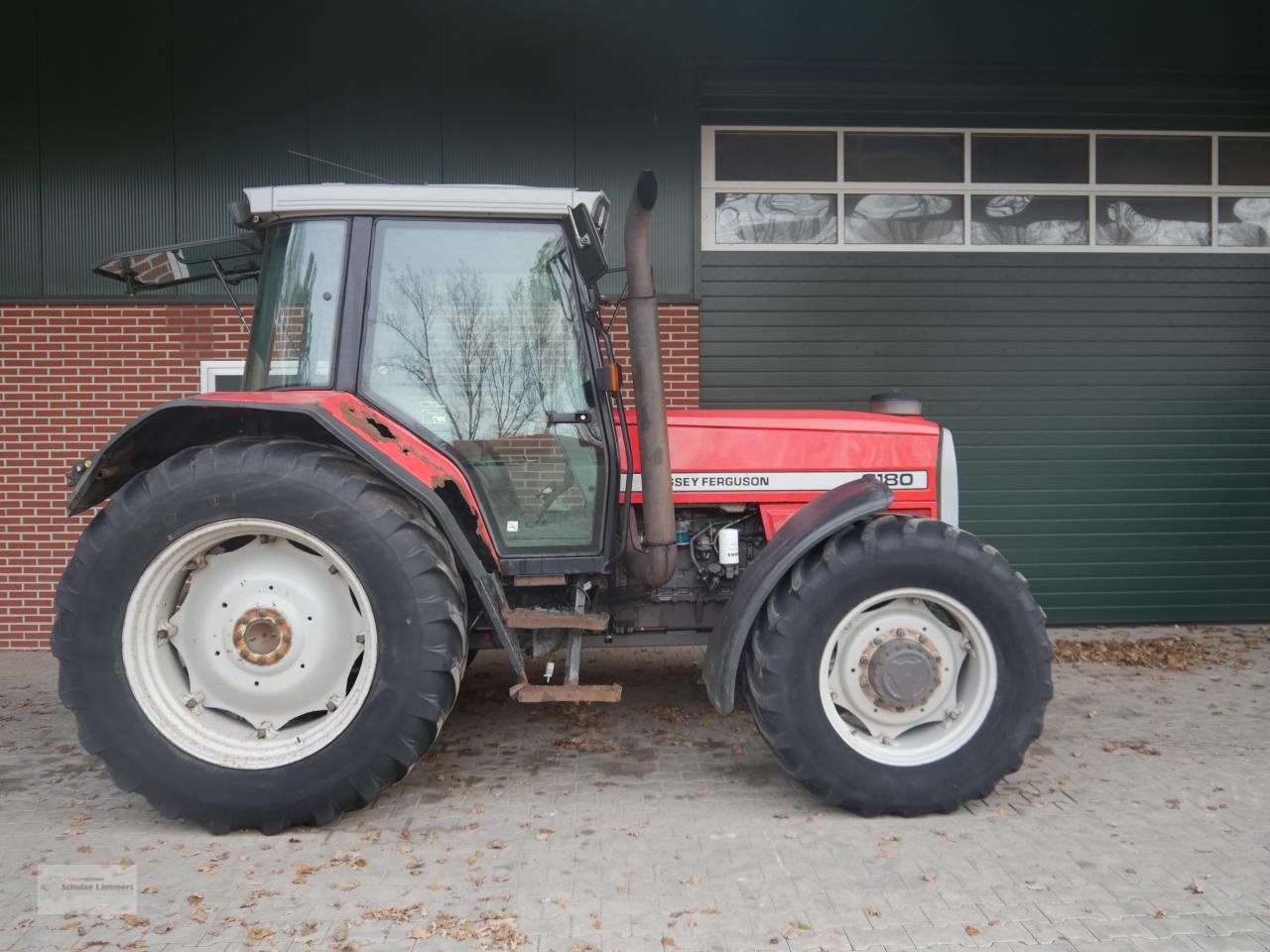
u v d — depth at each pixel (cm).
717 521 408
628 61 642
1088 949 244
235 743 320
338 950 244
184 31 619
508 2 635
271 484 310
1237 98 682
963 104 671
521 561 355
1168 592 678
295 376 348
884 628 342
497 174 639
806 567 335
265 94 625
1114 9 663
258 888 279
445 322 353
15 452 621
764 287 666
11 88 612
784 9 651
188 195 622
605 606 387
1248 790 359
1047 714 464
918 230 675
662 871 290
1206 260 679
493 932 252
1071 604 675
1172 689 512
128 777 311
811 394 668
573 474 360
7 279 616
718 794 356
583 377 359
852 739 332
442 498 341
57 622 312
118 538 311
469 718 459
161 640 323
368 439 321
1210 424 680
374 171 632
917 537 334
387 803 347
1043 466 673
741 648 334
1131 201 681
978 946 246
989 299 671
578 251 355
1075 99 675
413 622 312
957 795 329
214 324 627
